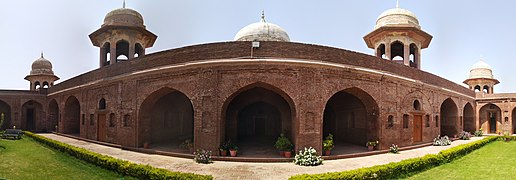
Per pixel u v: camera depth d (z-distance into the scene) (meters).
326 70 9.88
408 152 11.45
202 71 9.78
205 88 9.67
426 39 16.36
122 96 12.26
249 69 9.45
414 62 16.31
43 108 21.83
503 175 7.92
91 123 14.62
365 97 11.26
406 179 7.37
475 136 20.45
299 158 8.95
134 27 16.02
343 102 13.94
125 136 11.90
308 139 9.42
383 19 16.42
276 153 10.21
